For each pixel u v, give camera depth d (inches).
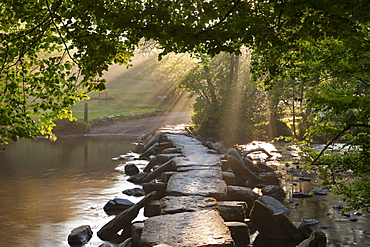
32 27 203.2
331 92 237.9
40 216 401.4
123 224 347.6
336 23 165.6
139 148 919.7
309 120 279.9
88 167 704.4
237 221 336.8
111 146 1035.9
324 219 384.5
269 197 423.8
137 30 166.9
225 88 1093.8
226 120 1113.4
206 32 171.5
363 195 266.4
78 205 444.5
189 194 365.4
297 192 499.8
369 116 214.2
